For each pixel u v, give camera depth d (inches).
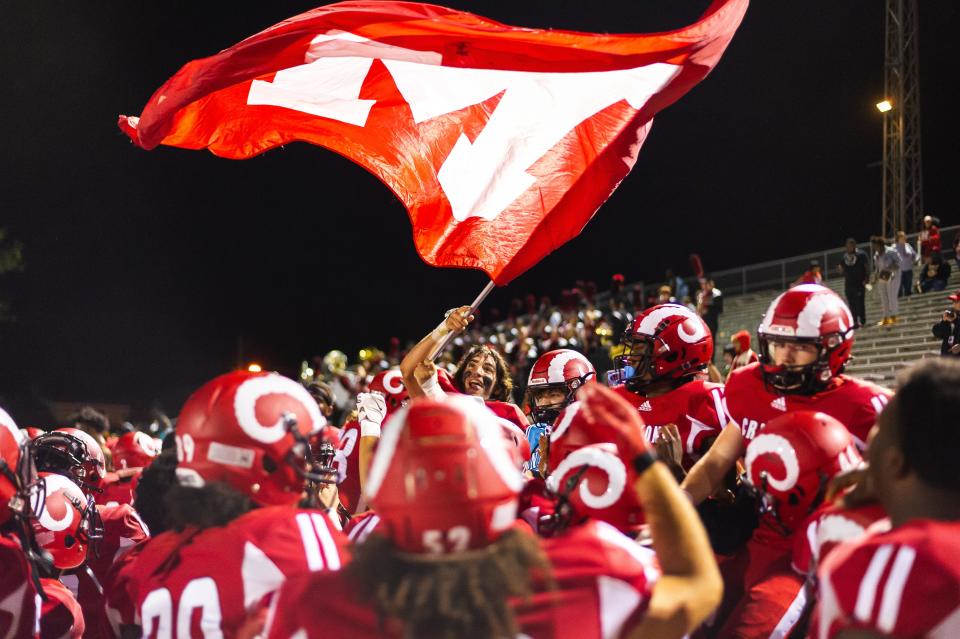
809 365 132.8
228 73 157.5
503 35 164.7
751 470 114.5
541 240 171.5
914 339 566.9
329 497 148.6
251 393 87.0
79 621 126.3
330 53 162.4
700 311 633.6
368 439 182.2
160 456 138.3
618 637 67.9
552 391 196.4
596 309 794.8
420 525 63.6
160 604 85.7
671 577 70.6
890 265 601.3
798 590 119.2
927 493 70.1
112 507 167.6
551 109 176.2
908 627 63.1
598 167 172.6
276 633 68.5
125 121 174.4
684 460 160.1
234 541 85.4
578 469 98.3
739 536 140.5
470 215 174.6
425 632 62.5
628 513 95.6
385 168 179.5
